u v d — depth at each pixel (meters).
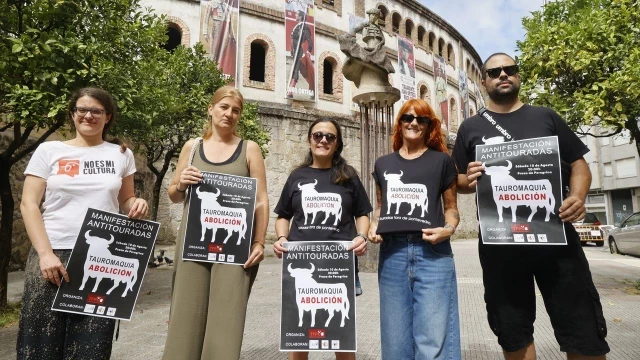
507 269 2.70
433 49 30.73
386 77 10.88
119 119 6.55
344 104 22.81
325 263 2.89
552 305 2.60
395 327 2.68
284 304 2.85
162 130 10.56
